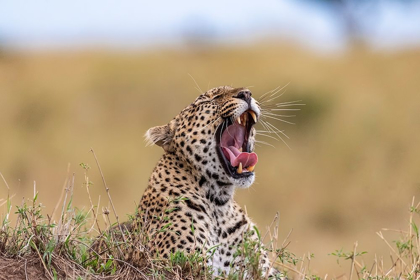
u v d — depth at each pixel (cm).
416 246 1238
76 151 3122
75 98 3684
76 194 2645
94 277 965
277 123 3328
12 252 962
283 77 3859
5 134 3341
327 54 4328
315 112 3394
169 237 1184
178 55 4297
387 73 3850
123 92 3775
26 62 4131
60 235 988
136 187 2767
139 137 3325
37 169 2973
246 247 1045
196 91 3834
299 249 2180
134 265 1003
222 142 1314
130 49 4447
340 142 3145
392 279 1165
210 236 1230
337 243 2316
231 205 1298
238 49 4344
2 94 3747
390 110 3409
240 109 1266
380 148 3098
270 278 1089
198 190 1270
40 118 3525
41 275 937
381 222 2572
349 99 3509
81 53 4269
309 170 2980
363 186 2805
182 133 1288
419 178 2853
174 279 1009
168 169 1286
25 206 1005
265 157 3081
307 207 2712
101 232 1066
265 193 2811
